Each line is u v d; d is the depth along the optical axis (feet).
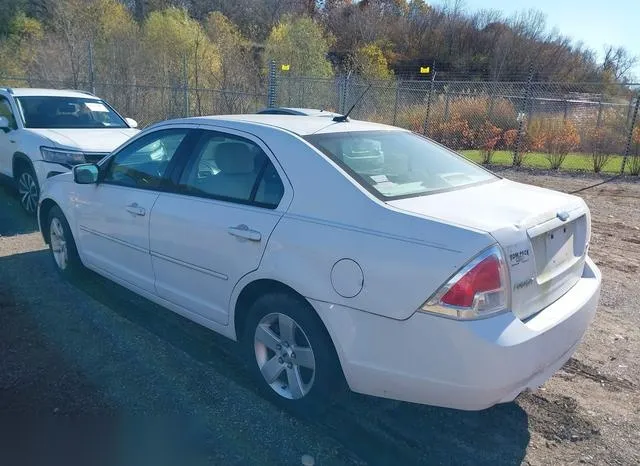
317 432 10.03
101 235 14.70
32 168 22.89
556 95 85.97
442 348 8.42
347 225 9.45
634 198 34.22
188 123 13.11
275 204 10.56
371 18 179.42
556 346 9.16
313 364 10.05
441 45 176.24
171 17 81.61
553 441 10.04
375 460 9.35
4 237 20.93
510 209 9.56
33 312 14.38
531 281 8.96
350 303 9.20
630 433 10.30
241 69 67.31
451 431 10.24
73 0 92.73
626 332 14.70
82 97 27.91
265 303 10.55
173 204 12.36
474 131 54.95
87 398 10.72
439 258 8.43
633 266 20.45
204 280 11.73
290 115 13.83
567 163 47.24
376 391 9.34
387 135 12.69
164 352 12.65
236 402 10.82
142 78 66.85
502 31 169.99
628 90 77.66
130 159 14.23
